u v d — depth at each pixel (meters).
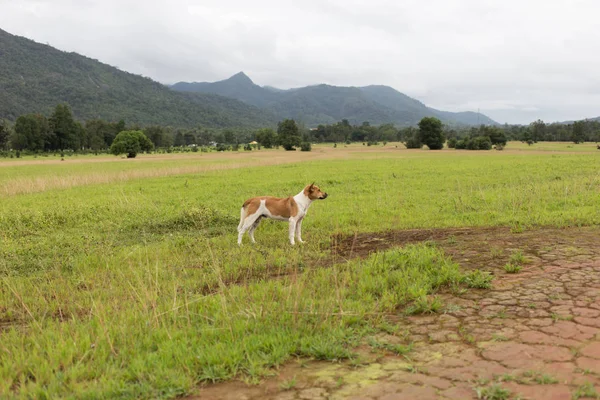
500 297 5.36
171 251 9.51
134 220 13.16
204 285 7.00
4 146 112.62
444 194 17.59
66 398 3.59
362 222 12.08
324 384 3.62
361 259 7.86
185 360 4.10
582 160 38.66
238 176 29.81
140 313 5.38
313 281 6.61
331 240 9.85
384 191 19.12
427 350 4.14
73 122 116.00
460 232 9.75
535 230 9.35
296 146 114.75
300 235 10.06
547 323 4.49
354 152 87.38
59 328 5.16
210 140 169.62
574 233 8.66
